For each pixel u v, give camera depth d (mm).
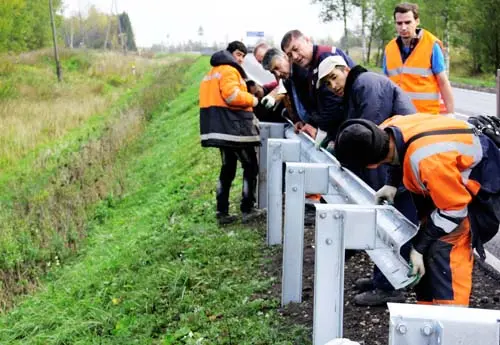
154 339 5008
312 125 5988
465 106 17938
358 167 3316
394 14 6223
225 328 4609
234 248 6293
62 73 42594
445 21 35125
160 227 8547
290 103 6539
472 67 37688
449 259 3232
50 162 16984
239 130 6992
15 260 9508
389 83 4539
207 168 11016
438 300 3254
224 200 7379
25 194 13625
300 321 4469
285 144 5961
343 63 4730
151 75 45312
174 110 22609
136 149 17969
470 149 3182
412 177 3236
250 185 7281
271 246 6180
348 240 3309
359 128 3221
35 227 10750
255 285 5285
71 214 11375
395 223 3283
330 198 4844
